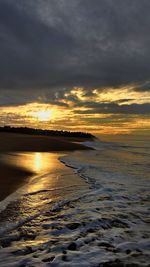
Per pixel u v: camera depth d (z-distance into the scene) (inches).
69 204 240.7
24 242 160.2
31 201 244.7
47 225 188.4
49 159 582.2
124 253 146.3
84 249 151.3
